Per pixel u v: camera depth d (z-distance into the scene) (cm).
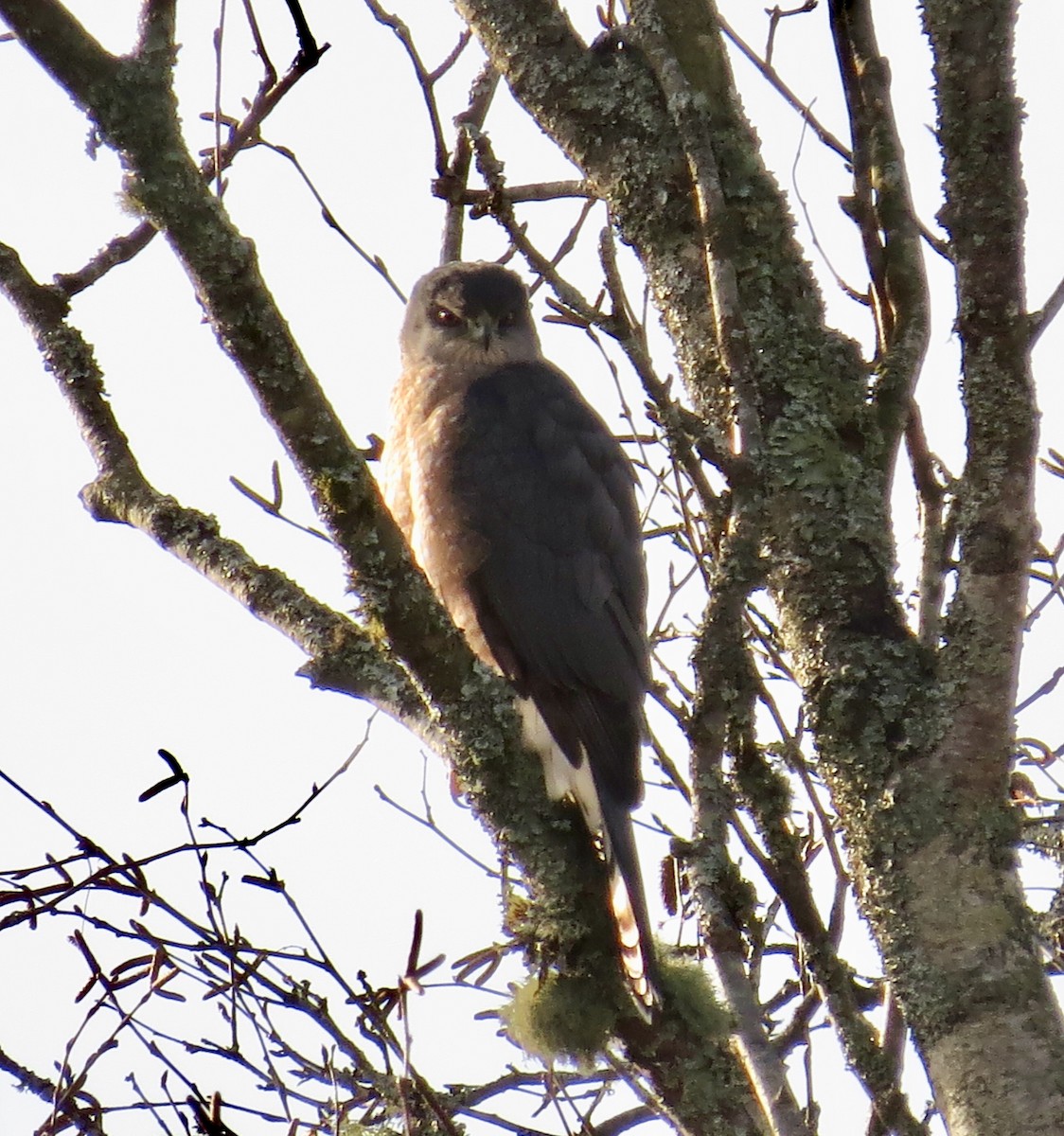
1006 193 650
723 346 627
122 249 701
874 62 694
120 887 570
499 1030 673
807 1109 631
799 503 691
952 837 627
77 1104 587
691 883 593
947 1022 605
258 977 593
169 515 714
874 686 655
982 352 654
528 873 684
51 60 578
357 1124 654
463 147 805
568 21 793
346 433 637
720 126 756
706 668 600
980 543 649
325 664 696
